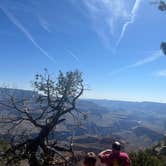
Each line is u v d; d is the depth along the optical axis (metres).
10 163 19.25
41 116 21.36
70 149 20.41
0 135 20.45
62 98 21.78
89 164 5.12
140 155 15.08
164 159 16.62
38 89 22.03
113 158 5.68
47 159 19.80
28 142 20.28
